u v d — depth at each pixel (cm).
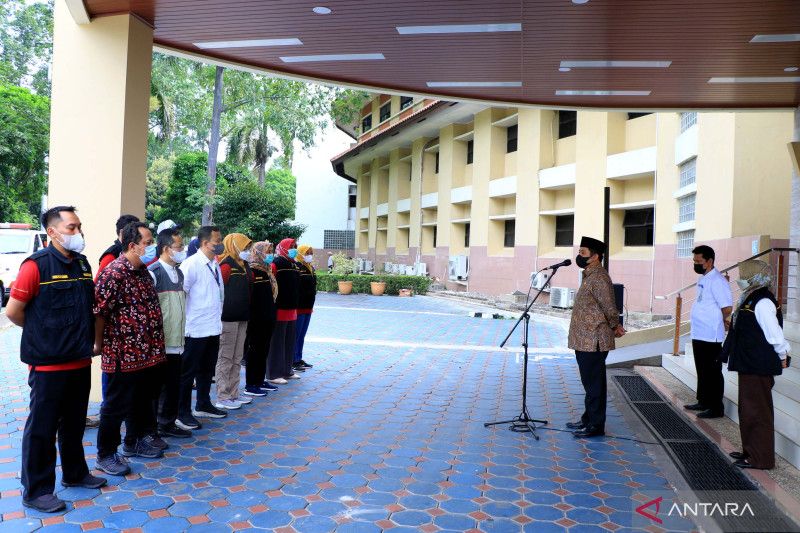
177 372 536
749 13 639
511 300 1978
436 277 2595
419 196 2800
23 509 388
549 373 903
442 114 2366
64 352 386
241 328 666
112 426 450
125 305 446
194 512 391
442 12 663
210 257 588
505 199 2239
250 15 683
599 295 587
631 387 812
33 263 383
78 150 658
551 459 516
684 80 895
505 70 884
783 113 1090
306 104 2242
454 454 524
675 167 1431
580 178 1761
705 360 641
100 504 399
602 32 711
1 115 2258
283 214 2503
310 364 930
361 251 3694
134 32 671
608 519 394
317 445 538
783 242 1020
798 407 544
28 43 3266
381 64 878
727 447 532
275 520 383
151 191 3406
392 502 416
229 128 3253
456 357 1031
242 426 590
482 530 375
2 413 604
